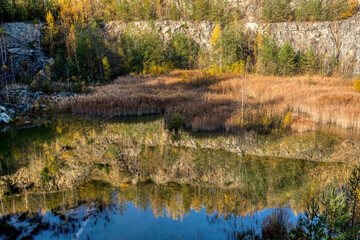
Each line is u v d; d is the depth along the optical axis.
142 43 40.22
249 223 5.10
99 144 11.10
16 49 29.39
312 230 3.97
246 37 49.88
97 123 15.02
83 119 16.08
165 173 8.04
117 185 7.06
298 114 15.55
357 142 10.90
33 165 8.56
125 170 8.25
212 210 5.68
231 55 39.78
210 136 12.21
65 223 5.00
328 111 14.66
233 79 27.67
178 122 13.46
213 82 26.73
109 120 15.81
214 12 54.84
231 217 5.38
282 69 38.38
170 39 48.84
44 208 5.64
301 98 18.31
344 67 36.81
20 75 28.03
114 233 4.64
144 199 6.20
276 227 4.71
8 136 12.25
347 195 4.47
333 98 17.45
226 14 55.84
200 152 10.09
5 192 6.49
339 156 9.34
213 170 8.25
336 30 47.50
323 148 10.28
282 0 54.53
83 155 9.72
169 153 10.00
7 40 29.08
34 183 7.16
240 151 10.16
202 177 7.72
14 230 4.73
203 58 43.94
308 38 49.31
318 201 5.79
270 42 44.75
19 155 9.58
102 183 7.23
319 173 7.81
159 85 25.95
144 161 9.12
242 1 63.16
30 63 29.88
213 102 17.38
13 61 28.34
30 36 32.53
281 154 9.73
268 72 37.12
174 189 6.86
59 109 18.52
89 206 5.77
